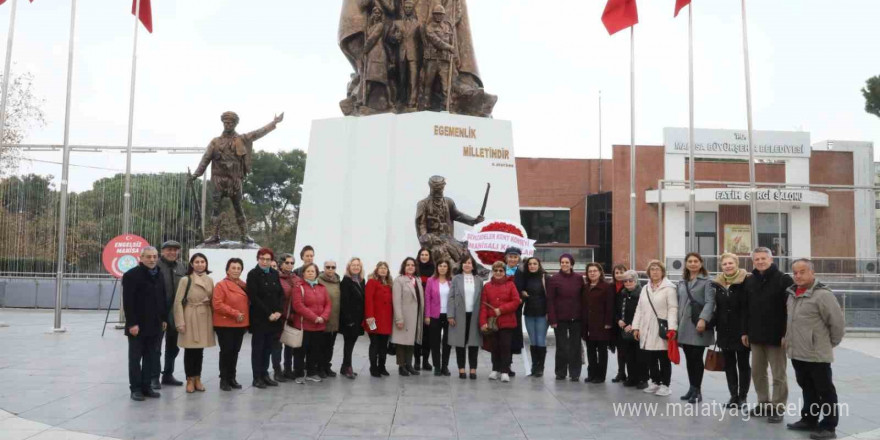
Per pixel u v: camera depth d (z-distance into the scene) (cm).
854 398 1008
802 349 779
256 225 5425
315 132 1781
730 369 916
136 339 914
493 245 1490
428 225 1531
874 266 3272
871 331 1809
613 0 2047
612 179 4141
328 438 728
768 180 4159
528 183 4469
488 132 1752
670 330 950
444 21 1738
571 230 4459
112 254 1755
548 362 1310
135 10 2044
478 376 1139
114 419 808
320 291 1059
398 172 1669
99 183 3556
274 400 921
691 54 1961
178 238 3078
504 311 1074
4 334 1672
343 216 1708
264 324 1002
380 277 1109
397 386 1032
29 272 2784
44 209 3070
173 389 997
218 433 746
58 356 1305
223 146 1750
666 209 4112
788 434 780
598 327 1084
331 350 1105
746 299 874
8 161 3120
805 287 791
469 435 748
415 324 1118
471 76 1891
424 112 1688
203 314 966
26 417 816
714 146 4128
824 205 4134
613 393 1004
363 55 1788
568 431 775
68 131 1777
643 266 4084
